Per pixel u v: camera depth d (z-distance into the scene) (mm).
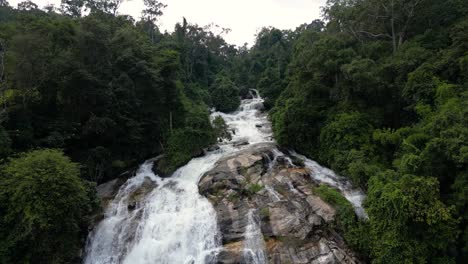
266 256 16906
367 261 16484
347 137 23031
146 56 31266
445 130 15539
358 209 18703
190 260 17812
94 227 19594
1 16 44594
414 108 20922
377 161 21438
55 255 16047
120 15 41875
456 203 14523
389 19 33750
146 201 21766
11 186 15727
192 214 20047
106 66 27219
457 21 28609
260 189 21047
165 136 29875
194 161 27172
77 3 48156
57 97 23391
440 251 14664
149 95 29625
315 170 24312
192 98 42875
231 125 38969
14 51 22203
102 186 24016
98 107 25016
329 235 17594
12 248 14953
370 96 24891
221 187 21844
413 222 14516
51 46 24625
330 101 28125
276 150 27984
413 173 15883
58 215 15836
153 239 18906
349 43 34094
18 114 21734
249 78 67062
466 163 14148
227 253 17344
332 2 40188
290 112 27656
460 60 20328
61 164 16547
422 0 29734
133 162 27984
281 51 68812
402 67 23828
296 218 18453
